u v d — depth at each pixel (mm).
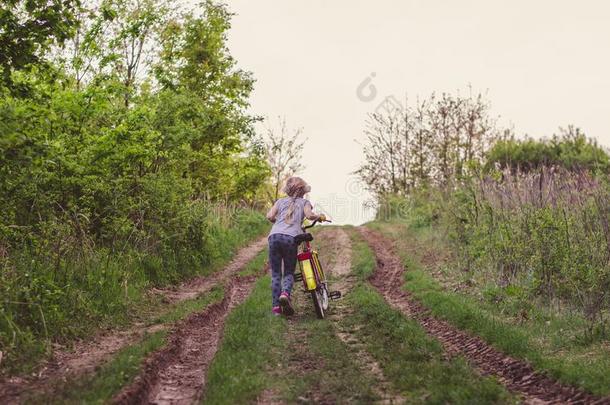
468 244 13281
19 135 7023
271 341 7199
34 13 7777
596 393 5109
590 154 22312
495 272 10859
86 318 8062
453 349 7184
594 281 8055
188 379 6211
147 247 12344
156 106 13500
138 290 10422
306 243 9008
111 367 5785
